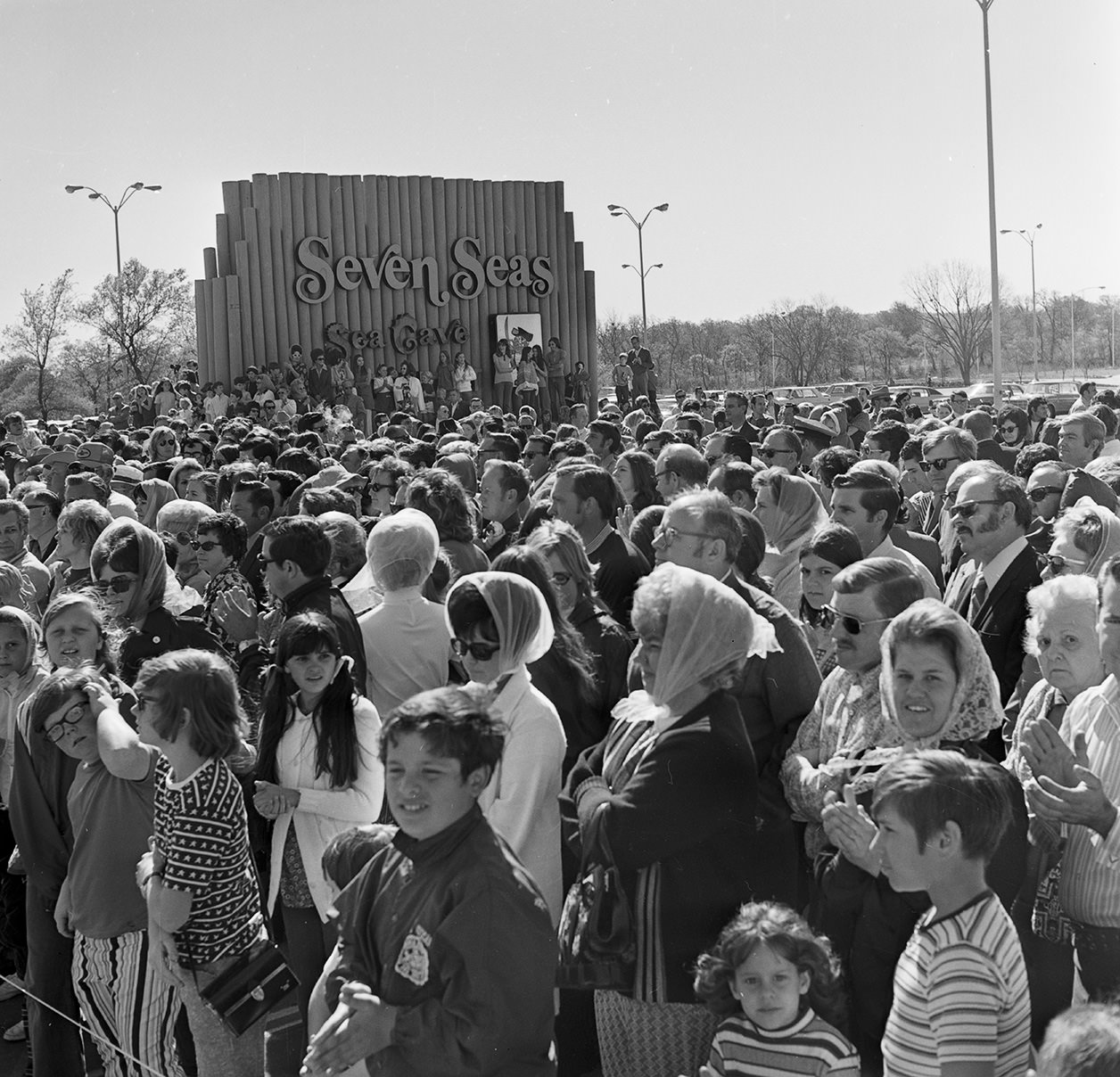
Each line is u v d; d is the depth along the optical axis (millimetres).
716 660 3330
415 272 31094
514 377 31719
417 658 4898
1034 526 6355
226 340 29609
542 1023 2746
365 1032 2672
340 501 6785
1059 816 3182
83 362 32562
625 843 3271
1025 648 4555
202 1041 3850
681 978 3350
